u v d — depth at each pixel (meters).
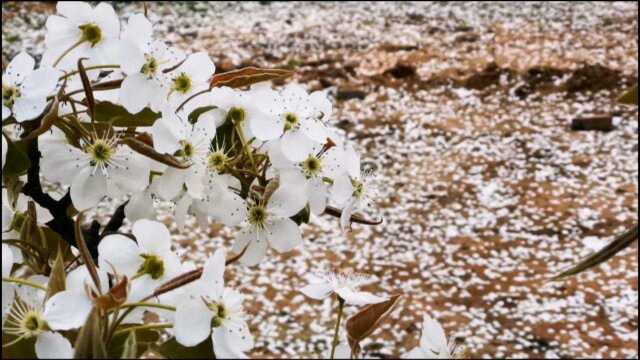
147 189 0.99
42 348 0.72
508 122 9.23
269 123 0.97
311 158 0.99
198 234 6.64
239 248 1.01
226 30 12.73
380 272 6.11
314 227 6.79
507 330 5.29
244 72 1.00
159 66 0.92
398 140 8.75
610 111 9.37
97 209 6.79
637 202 7.18
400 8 14.73
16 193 0.93
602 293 5.73
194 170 0.94
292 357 4.93
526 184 7.65
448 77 10.61
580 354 5.01
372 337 5.12
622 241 0.73
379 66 11.05
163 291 0.76
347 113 9.52
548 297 5.71
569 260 6.26
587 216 6.98
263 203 0.99
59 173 0.90
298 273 6.01
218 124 1.01
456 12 14.27
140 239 0.81
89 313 0.70
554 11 14.13
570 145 8.48
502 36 12.48
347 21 13.63
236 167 1.02
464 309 5.57
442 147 8.55
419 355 0.77
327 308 5.49
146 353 0.84
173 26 12.77
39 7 12.42
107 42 0.91
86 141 0.91
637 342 5.13
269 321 5.34
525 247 6.50
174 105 0.96
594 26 12.91
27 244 0.94
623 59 10.92
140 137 0.94
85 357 0.67
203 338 0.76
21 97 0.82
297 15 14.02
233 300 0.79
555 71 10.49
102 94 0.98
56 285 0.74
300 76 10.67
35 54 10.16
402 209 7.17
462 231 6.77
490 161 8.17
